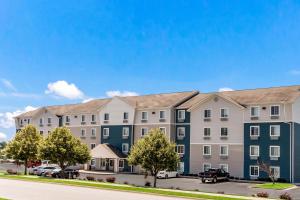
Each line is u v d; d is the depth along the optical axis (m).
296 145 57.88
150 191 35.50
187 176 64.88
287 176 56.81
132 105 74.38
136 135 73.62
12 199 29.55
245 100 62.81
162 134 45.38
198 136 66.00
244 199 30.81
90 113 81.56
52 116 89.25
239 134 61.72
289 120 57.50
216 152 63.72
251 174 59.84
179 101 70.44
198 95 73.31
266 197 36.69
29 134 64.62
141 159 44.53
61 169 58.06
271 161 58.38
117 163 73.00
